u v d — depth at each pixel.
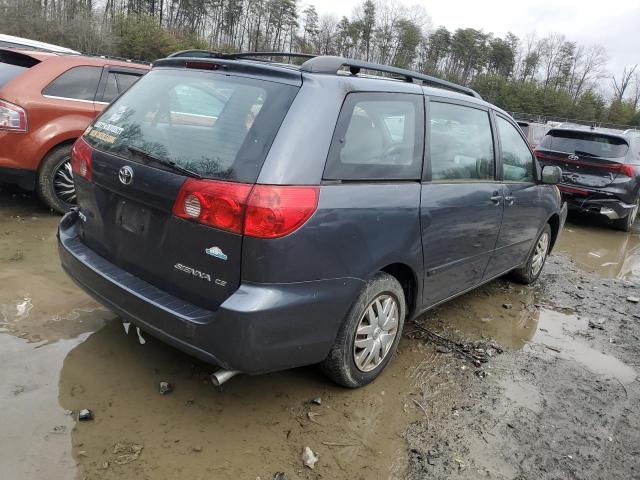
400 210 3.01
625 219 9.01
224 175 2.45
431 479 2.58
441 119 3.51
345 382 3.08
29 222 5.32
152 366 3.14
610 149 8.78
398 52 77.94
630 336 4.61
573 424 3.18
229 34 70.25
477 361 3.76
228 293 2.50
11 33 35.12
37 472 2.29
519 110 68.19
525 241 4.95
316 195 2.54
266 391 3.07
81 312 3.64
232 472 2.44
